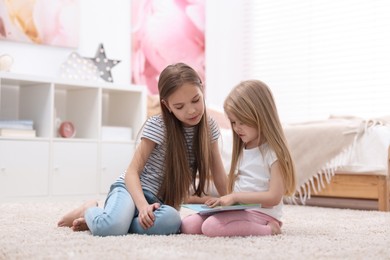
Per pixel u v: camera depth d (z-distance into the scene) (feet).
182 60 15.55
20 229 6.08
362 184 9.87
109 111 14.14
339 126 10.16
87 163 12.20
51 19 13.16
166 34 15.28
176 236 5.36
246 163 5.85
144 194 6.01
